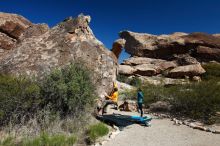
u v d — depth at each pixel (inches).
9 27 744.3
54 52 495.5
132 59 1724.9
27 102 321.7
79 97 375.6
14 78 346.0
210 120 476.1
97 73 487.5
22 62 462.0
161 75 1504.7
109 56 543.2
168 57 1786.4
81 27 567.2
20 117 323.0
